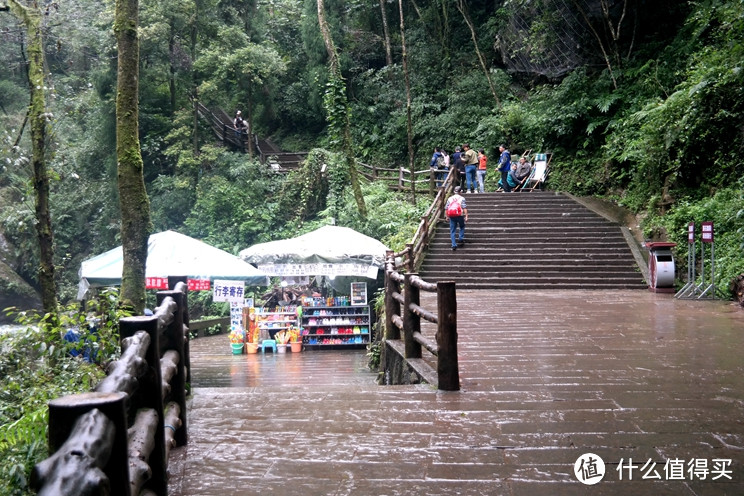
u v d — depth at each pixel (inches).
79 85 951.6
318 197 812.6
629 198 634.8
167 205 860.0
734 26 450.3
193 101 888.3
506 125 837.8
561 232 585.3
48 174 298.8
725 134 514.0
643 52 728.3
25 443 122.7
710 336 274.5
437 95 984.9
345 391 186.1
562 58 817.5
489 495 110.0
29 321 217.0
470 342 265.3
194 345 558.3
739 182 488.4
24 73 957.2
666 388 182.9
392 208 712.4
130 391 71.4
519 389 183.3
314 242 512.7
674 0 727.1
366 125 1026.7
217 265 482.3
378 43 1092.5
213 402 176.7
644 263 513.3
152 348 100.0
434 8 1017.5
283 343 486.9
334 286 579.8
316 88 1031.0
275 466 125.6
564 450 131.6
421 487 113.8
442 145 933.8
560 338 273.7
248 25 946.7
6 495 109.7
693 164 550.0
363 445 136.9
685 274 482.0
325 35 690.8
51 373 202.8
